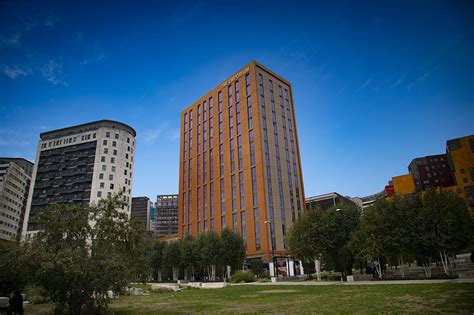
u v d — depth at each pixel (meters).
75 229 16.41
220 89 87.94
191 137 94.62
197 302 21.95
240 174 74.94
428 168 135.62
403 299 15.77
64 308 15.76
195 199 86.12
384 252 28.95
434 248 26.73
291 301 18.97
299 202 77.06
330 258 37.75
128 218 18.88
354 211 38.78
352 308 14.30
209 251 53.78
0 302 23.20
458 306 12.60
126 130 109.12
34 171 104.56
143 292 35.31
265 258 63.66
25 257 14.22
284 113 84.00
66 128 108.94
